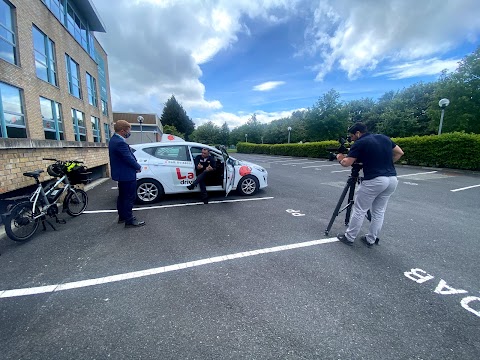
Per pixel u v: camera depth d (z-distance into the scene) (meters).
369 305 2.18
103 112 20.73
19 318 2.02
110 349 1.71
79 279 2.59
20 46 8.98
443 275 2.67
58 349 1.71
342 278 2.60
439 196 6.39
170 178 5.75
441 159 12.01
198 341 1.78
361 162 3.25
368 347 1.74
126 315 2.05
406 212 4.98
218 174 6.22
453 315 2.06
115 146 3.89
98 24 16.56
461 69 16.77
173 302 2.22
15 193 4.71
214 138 69.12
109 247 3.36
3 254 3.15
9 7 8.63
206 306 2.16
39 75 10.42
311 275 2.66
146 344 1.75
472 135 10.90
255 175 6.57
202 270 2.77
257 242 3.52
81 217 4.67
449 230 3.99
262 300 2.24
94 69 17.31
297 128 47.19
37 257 3.07
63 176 4.44
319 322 1.97
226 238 3.67
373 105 47.00
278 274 2.68
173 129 58.59
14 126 8.78
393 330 1.90
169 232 3.91
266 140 55.25
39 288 2.43
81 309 2.12
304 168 13.85
